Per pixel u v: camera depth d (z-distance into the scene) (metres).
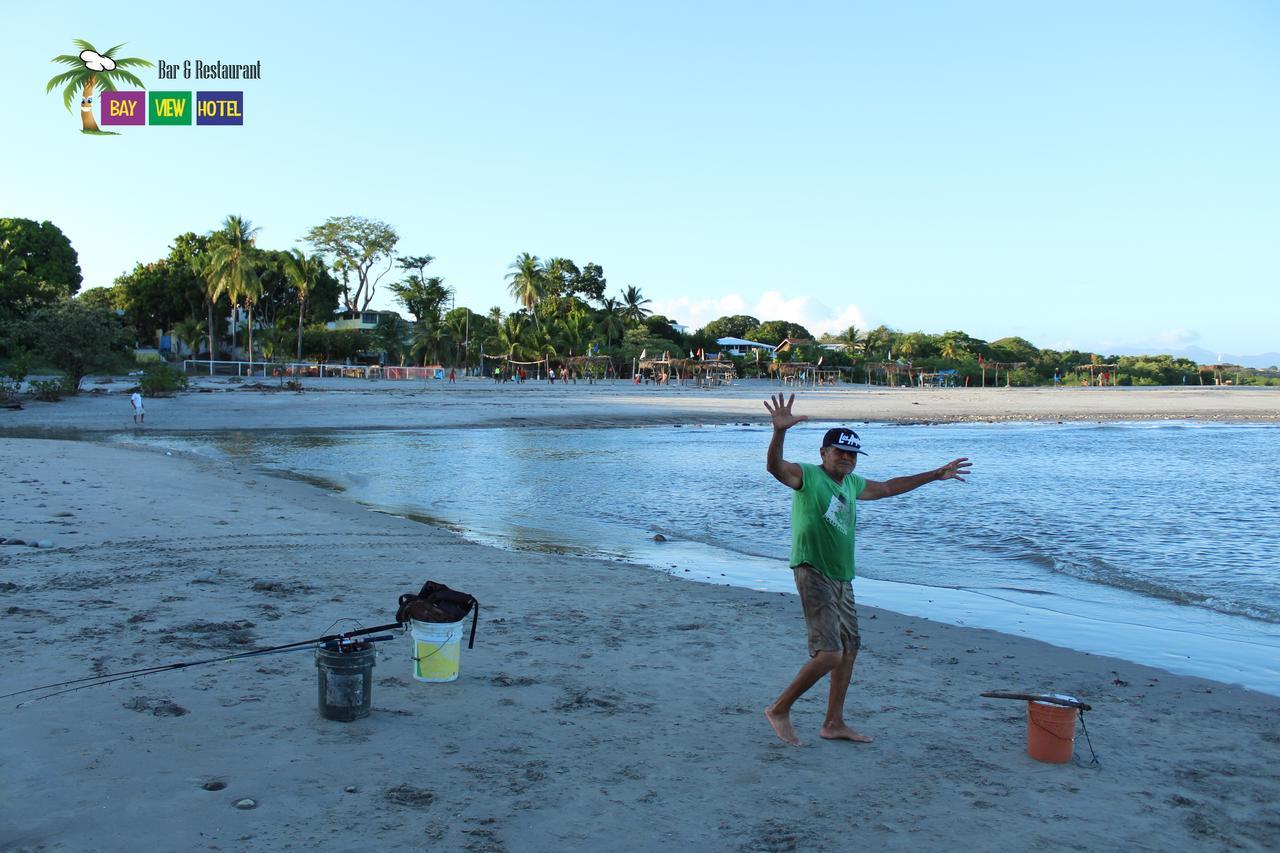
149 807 3.95
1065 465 24.02
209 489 15.49
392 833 3.82
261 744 4.72
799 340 119.56
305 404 44.16
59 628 6.77
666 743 5.01
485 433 33.78
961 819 4.18
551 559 10.92
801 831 4.00
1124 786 4.64
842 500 5.01
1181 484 19.70
